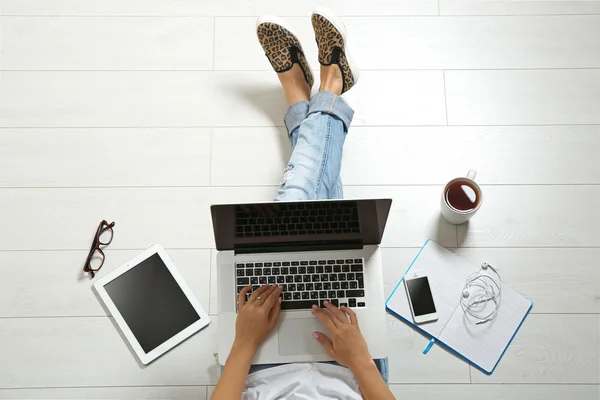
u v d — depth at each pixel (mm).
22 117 1569
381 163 1551
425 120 1584
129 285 1441
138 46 1630
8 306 1441
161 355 1409
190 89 1604
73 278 1465
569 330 1436
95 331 1429
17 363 1405
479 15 1649
